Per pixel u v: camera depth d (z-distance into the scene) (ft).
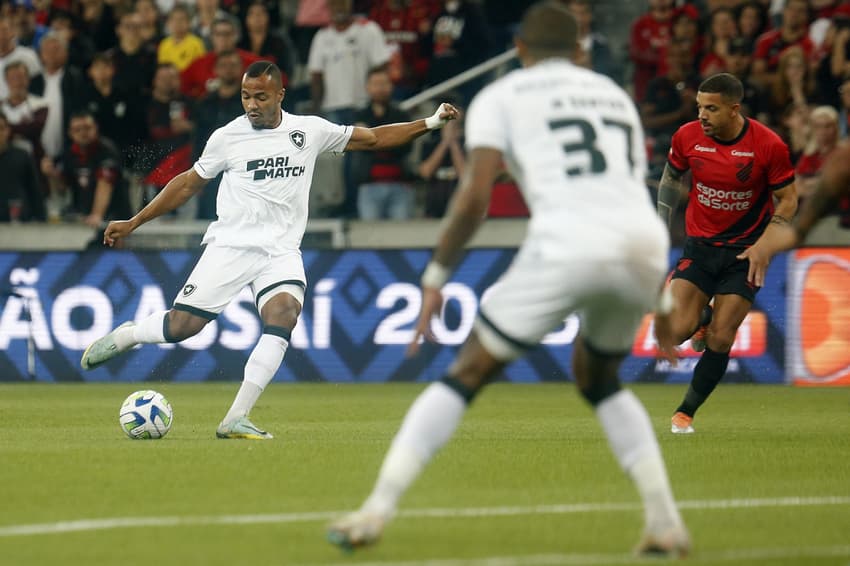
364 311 181.57
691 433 113.50
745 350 177.06
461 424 123.24
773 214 116.47
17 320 186.60
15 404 147.54
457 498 73.31
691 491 77.20
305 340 182.80
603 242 55.52
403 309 180.34
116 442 102.94
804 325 175.22
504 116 57.72
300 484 78.48
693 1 216.13
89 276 185.06
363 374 181.47
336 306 182.39
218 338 182.91
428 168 199.52
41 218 206.39
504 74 211.41
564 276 55.31
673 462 91.04
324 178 202.49
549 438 108.17
